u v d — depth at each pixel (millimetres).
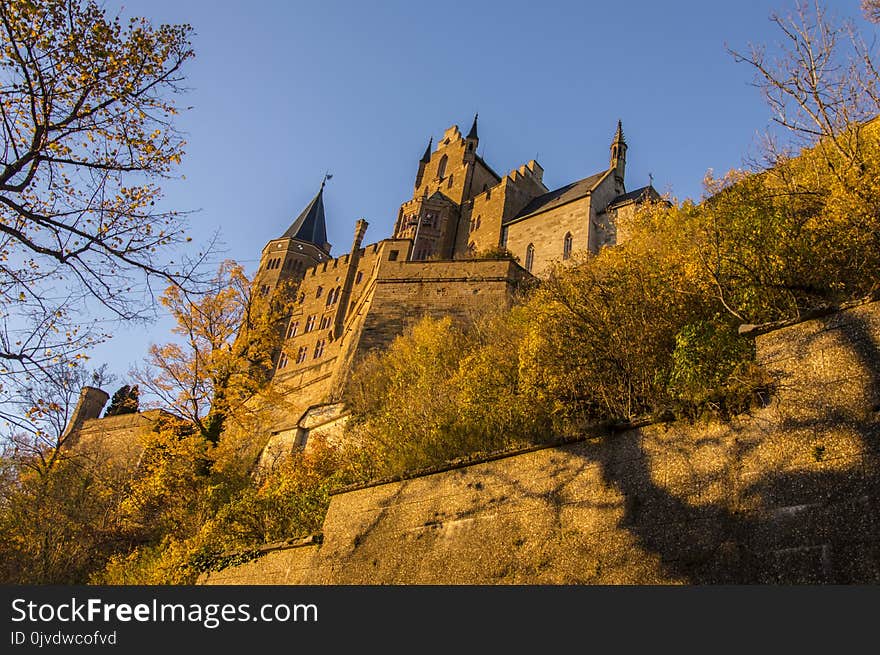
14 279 10164
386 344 29141
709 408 8227
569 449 9656
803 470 6965
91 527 25359
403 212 58906
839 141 10711
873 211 9117
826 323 7695
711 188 14523
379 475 13828
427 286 30547
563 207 47688
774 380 7820
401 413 14828
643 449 8719
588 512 8844
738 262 10125
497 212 53062
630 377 10656
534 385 11984
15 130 10711
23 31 10391
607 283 12375
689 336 9484
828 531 6453
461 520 10492
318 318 59312
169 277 11211
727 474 7648
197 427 23422
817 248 9680
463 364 15242
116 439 47781
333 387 29938
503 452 10539
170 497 23109
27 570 23422
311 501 15438
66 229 10250
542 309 13406
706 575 7207
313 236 72750
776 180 12422
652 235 15711
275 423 30562
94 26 10852
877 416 6672
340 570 11914
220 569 15523
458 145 64625
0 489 26312
